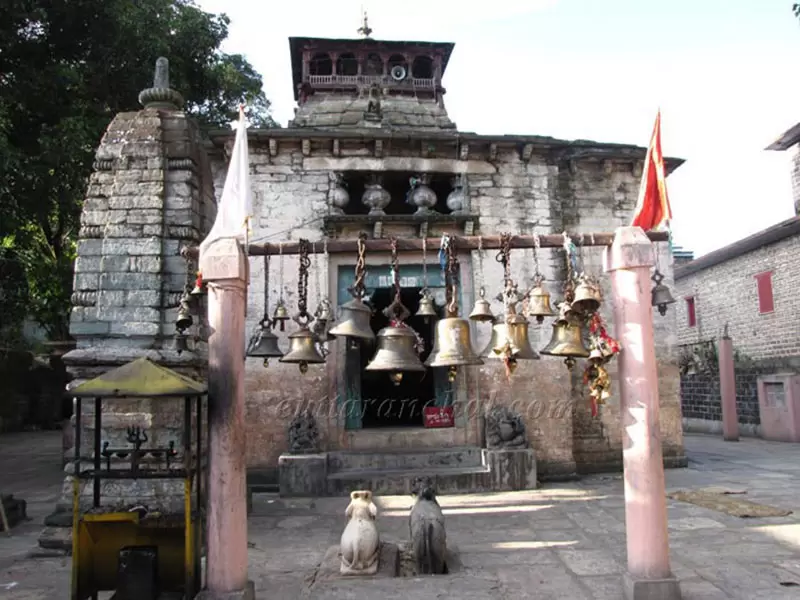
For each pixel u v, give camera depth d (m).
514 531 7.92
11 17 13.36
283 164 11.77
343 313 5.55
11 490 11.92
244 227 5.40
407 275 11.73
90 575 5.12
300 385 11.22
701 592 5.56
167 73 9.03
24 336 27.98
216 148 11.71
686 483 10.92
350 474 10.47
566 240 5.57
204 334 8.19
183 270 7.93
